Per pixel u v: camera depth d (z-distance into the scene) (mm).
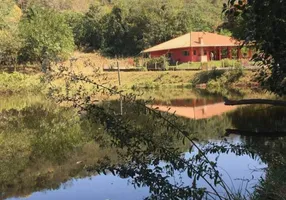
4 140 12031
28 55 37500
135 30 51125
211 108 17359
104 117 3428
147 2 55406
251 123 12023
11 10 49094
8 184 7449
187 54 38312
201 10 57875
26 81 28953
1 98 26266
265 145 6688
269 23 3582
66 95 3812
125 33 51750
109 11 59812
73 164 8570
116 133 3396
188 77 31031
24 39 37156
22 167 8711
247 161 6902
